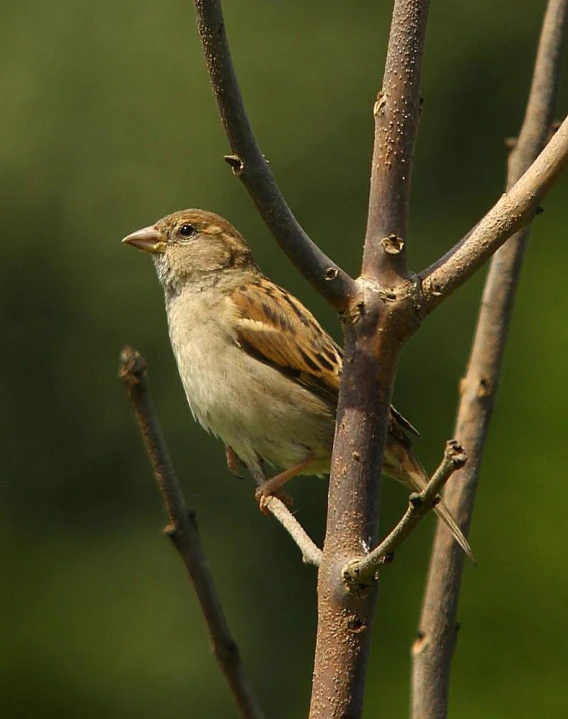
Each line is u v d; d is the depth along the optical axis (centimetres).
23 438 1678
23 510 1670
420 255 1728
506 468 1205
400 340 362
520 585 1144
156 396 1650
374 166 368
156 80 1731
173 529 411
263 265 1609
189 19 1759
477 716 1104
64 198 1714
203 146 1706
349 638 356
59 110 1731
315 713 356
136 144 1712
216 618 409
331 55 1747
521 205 360
